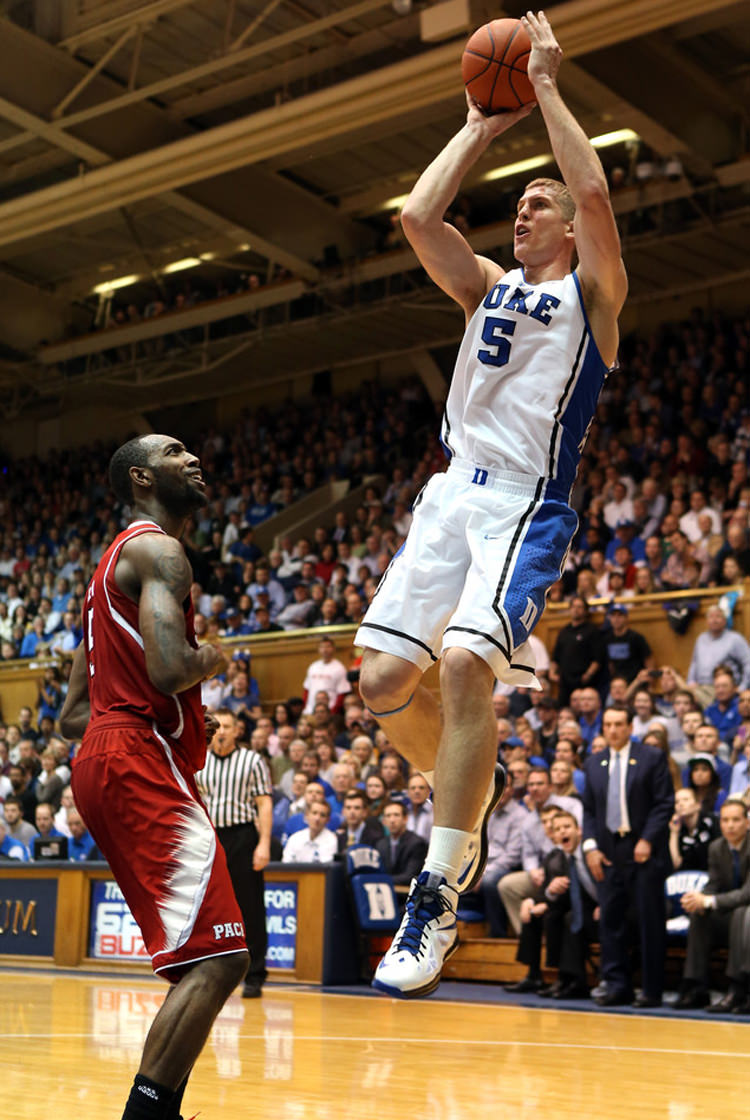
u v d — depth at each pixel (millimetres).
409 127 16875
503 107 3127
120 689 3156
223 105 16594
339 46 15258
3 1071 4996
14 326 22234
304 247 18641
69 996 7910
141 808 3059
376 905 9047
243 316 20266
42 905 10305
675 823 8719
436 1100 4516
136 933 9734
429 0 14188
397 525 16797
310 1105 4387
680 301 18859
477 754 2771
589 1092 4719
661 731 9453
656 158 16438
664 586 12359
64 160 17844
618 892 7918
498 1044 6023
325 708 12773
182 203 17219
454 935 2756
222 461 22125
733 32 14703
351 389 22234
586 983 8312
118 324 21391
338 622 14812
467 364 3049
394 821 9586
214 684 14344
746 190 15508
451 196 3104
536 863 9039
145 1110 2887
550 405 2949
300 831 10086
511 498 2951
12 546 22281
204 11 14758
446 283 3168
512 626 2830
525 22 3080
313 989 8695
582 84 14242
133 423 24641
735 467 13516
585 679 11648
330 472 19875
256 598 16375
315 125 14320
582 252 2953
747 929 7430
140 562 3158
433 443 19109
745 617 11438
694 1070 5262
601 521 13992
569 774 9266
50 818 11688
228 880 3107
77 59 15641
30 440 26109
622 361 17875
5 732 15328
